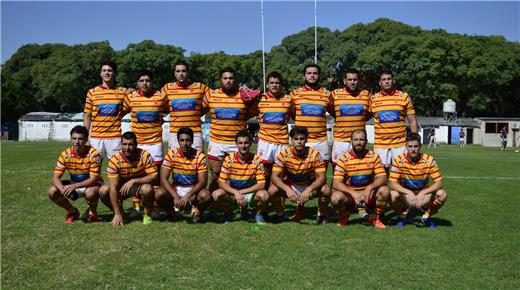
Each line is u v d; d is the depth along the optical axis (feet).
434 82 148.77
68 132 147.02
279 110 22.36
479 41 161.99
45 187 29.99
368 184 21.04
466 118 154.61
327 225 20.29
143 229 18.81
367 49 153.07
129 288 12.54
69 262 14.57
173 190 20.39
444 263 14.78
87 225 19.58
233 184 21.20
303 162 20.72
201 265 14.32
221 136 22.74
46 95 148.77
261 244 16.66
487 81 150.71
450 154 78.59
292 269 14.05
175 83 23.11
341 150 23.04
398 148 22.38
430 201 19.89
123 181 20.79
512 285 13.01
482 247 16.57
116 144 23.31
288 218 21.71
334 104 23.03
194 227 19.33
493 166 50.83
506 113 173.58
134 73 143.64
